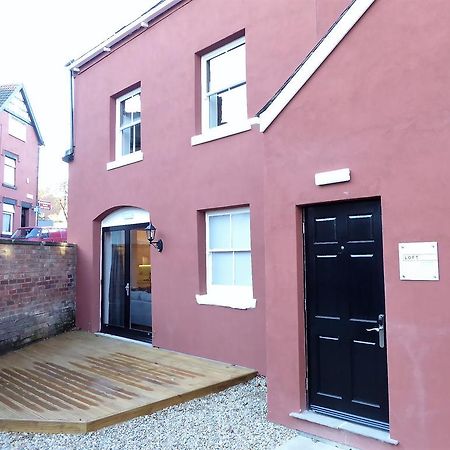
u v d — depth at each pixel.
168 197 8.06
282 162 4.78
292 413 4.52
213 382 5.83
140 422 4.77
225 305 6.96
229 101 7.47
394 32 4.03
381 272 4.15
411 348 3.76
